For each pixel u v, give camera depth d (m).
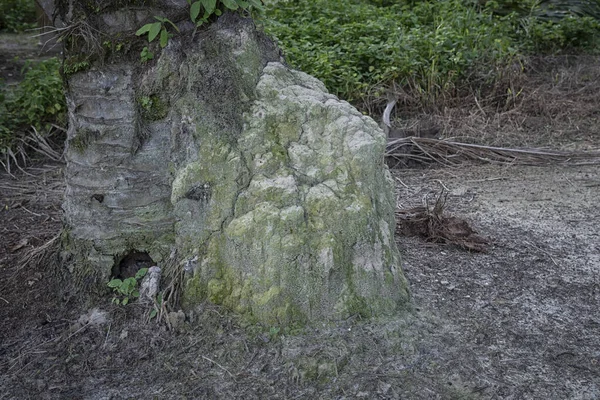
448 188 6.23
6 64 10.58
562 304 4.03
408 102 8.34
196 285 3.55
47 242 4.33
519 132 7.87
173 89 3.60
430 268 4.38
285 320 3.40
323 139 3.64
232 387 3.18
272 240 3.38
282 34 8.95
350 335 3.38
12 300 3.91
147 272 3.67
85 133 3.63
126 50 3.59
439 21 9.98
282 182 3.47
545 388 3.24
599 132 7.87
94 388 3.23
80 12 3.62
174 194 3.51
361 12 9.76
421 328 3.55
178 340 3.44
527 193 6.10
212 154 3.52
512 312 3.88
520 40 10.44
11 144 7.11
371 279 3.51
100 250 3.69
